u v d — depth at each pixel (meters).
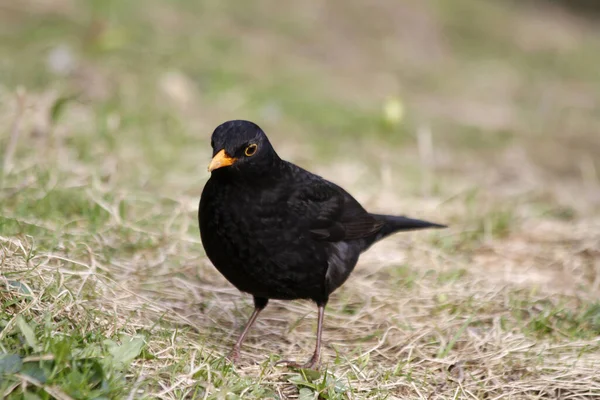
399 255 11.22
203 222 7.87
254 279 7.94
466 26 28.33
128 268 9.49
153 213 11.23
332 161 15.21
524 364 8.16
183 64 19.03
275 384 7.35
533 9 34.03
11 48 17.56
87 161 12.28
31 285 7.53
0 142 12.33
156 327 7.92
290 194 7.91
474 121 20.03
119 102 15.63
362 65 23.16
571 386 7.71
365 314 9.38
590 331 8.97
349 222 8.49
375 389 7.48
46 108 13.64
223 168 7.59
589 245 11.77
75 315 7.36
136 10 22.02
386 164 15.23
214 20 23.28
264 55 21.56
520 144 18.62
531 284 10.35
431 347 8.58
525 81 24.48
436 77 23.34
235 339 8.57
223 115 16.86
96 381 6.23
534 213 13.27
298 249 7.93
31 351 6.45
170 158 13.66
